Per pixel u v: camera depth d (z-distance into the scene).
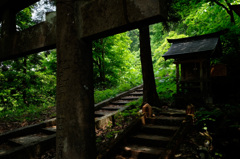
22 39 2.21
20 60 9.73
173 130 4.24
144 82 6.38
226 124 3.99
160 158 3.06
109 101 8.00
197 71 6.41
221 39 7.59
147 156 3.56
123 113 6.09
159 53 11.15
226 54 7.41
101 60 11.34
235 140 3.57
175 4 7.54
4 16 2.46
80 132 1.59
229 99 5.86
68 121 1.61
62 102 1.65
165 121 4.85
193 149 3.48
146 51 6.36
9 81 9.10
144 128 4.63
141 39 6.43
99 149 4.21
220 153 3.53
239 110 4.22
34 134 5.18
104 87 10.98
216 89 6.74
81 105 1.62
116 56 11.23
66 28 1.64
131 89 9.79
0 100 8.77
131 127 4.43
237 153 3.38
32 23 9.37
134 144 4.16
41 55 11.38
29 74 9.66
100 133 5.18
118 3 1.42
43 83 10.31
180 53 6.13
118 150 3.88
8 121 6.04
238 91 6.11
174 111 5.53
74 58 1.62
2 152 3.87
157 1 1.23
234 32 6.73
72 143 1.58
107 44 10.94
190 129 4.27
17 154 3.79
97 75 11.67
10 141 4.57
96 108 7.26
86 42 1.72
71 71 1.61
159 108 5.80
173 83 8.16
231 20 7.17
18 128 5.07
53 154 4.27
